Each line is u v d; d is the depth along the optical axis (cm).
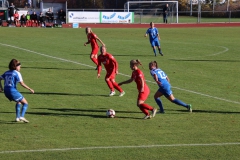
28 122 2477
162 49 6234
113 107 2870
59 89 3422
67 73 4159
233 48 6419
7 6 11700
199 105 2959
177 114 2720
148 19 12519
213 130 2381
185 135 2283
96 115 2666
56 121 2519
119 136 2248
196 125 2478
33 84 3606
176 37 8150
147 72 4238
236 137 2261
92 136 2244
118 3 15238
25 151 2005
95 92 3328
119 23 11756
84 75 4056
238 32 9400
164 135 2277
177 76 4059
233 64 4850
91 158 1928
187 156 1972
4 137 2206
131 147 2080
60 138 2202
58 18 11056
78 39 7488
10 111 2722
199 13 12706
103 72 4231
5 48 6069
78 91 3356
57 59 5100
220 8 14550
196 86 3600
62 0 11600
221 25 11562
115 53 5759
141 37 8038
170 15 12612
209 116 2684
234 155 1992
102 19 11544
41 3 11512
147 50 6128
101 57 3189
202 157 1961
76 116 2636
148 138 2222
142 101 2578
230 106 2945
